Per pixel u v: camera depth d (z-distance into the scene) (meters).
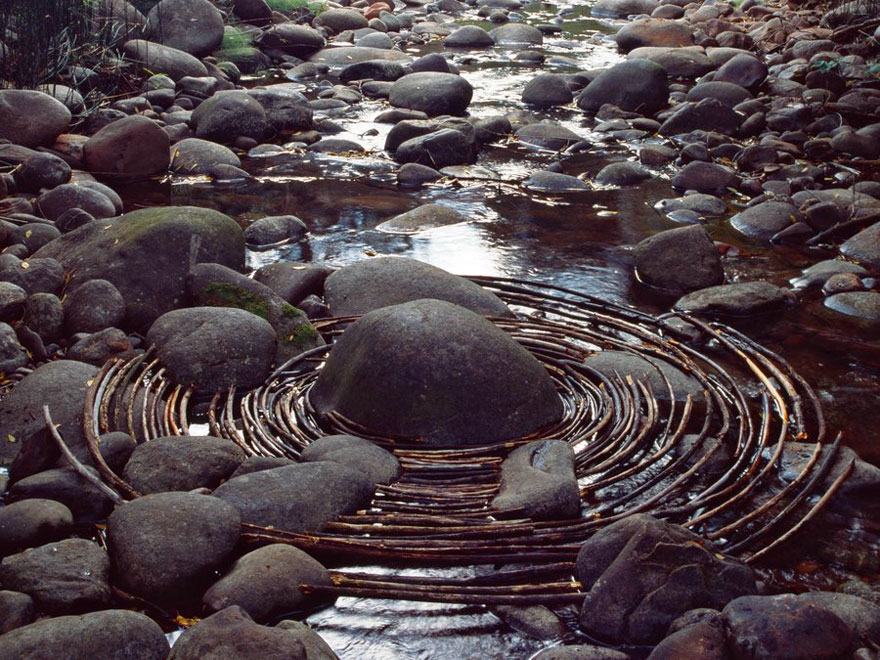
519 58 12.50
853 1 12.68
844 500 3.60
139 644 2.69
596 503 3.56
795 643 2.55
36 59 8.20
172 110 8.97
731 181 7.44
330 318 4.93
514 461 3.66
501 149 8.61
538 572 3.14
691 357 4.74
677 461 3.76
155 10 10.51
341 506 3.40
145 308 4.87
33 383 3.98
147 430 3.86
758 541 3.37
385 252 6.06
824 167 7.71
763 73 10.23
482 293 5.02
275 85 10.44
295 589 2.98
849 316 5.21
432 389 3.81
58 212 6.08
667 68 11.59
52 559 3.03
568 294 5.49
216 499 3.21
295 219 6.36
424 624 2.95
